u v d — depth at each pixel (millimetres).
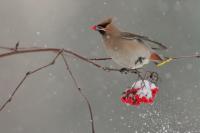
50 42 14977
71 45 14969
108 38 5953
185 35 15375
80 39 14992
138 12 15688
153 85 5488
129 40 5945
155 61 6078
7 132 12312
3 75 12867
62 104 12938
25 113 12664
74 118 12758
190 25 15492
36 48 5211
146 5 15695
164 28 15500
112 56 6023
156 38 15430
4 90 12727
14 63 13047
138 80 5539
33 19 15242
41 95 12984
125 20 15688
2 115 12422
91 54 14562
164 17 15602
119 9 15781
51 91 13039
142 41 6027
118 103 12586
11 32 14773
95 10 15867
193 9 15641
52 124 12695
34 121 12562
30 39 14867
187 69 13562
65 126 12609
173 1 15664
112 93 12883
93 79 13195
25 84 12945
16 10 15133
